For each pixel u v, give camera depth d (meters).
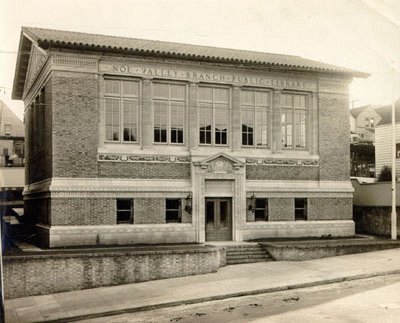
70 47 21.70
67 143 21.94
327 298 15.41
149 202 23.20
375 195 29.30
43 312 14.84
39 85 25.52
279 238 25.38
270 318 12.97
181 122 24.36
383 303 14.27
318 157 26.53
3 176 39.19
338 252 23.41
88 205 22.09
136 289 17.62
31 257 17.36
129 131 23.44
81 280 18.02
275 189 25.48
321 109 26.66
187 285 17.95
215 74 24.66
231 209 24.89
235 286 17.52
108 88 23.09
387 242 24.69
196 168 23.98
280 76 25.89
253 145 25.66
